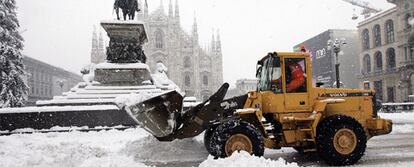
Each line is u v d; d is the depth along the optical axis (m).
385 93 54.69
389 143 9.86
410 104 28.05
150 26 83.19
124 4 17.86
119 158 6.89
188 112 7.23
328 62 66.44
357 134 7.12
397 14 51.34
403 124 16.11
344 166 6.98
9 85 30.17
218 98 7.34
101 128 13.80
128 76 17.30
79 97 16.14
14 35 31.98
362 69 61.81
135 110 6.86
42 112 13.56
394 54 53.22
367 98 8.04
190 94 82.38
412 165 6.77
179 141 8.03
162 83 20.08
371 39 58.84
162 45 83.25
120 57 17.44
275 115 7.42
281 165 5.94
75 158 7.14
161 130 7.00
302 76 7.62
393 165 6.82
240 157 6.12
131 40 17.56
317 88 7.72
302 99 7.54
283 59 7.56
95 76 17.17
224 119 7.20
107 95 16.30
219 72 84.00
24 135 12.22
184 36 84.81
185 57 84.12
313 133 7.12
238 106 7.49
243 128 6.72
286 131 7.33
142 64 17.62
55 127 13.55
